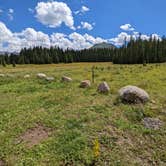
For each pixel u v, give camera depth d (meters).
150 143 11.95
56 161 10.42
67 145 11.39
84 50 159.38
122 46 121.69
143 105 16.16
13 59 142.00
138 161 10.55
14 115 16.19
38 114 15.88
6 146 11.92
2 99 21.22
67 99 18.77
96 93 20.03
